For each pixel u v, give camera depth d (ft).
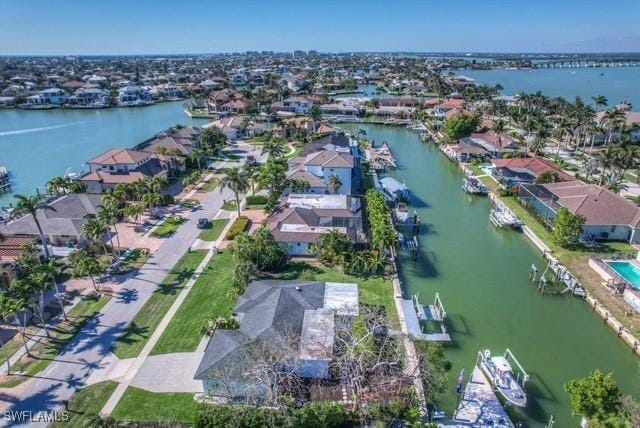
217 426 100.73
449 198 283.79
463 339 145.07
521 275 187.21
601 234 209.46
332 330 128.88
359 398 111.04
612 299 162.81
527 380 125.80
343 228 201.98
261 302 142.41
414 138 467.93
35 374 122.31
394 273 179.52
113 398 113.91
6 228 202.59
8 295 130.52
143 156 301.22
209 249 199.62
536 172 289.12
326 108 581.94
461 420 111.24
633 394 123.03
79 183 257.55
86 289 166.20
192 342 135.23
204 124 525.75
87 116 601.62
